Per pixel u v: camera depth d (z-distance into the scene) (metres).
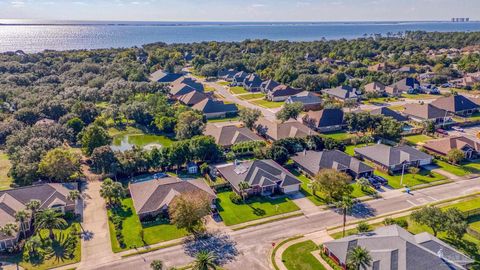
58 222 61.72
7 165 91.69
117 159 84.94
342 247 55.69
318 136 100.56
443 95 165.50
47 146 91.75
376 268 50.59
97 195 77.44
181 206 61.53
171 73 195.00
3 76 166.12
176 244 61.41
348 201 63.25
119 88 153.00
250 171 81.31
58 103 123.75
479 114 138.50
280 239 62.72
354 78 190.62
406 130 118.56
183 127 106.50
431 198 76.88
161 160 87.25
